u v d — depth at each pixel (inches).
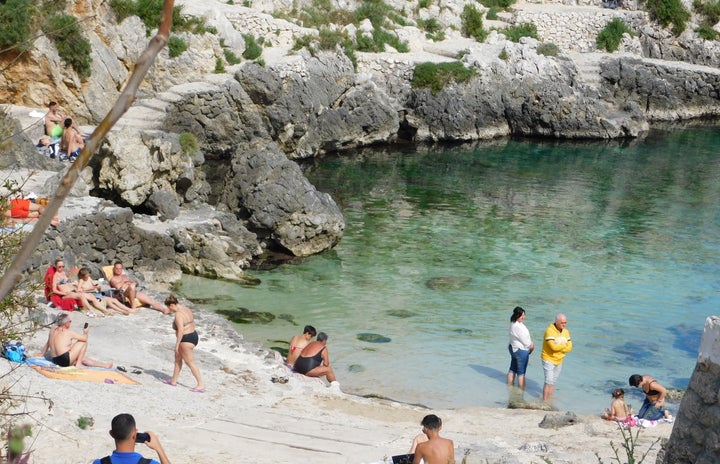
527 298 1470.2
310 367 1058.7
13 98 2038.6
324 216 1695.4
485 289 1512.1
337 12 2970.0
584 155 2716.5
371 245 1764.3
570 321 1364.4
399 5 3223.4
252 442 776.3
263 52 2632.9
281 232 1681.8
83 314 1165.1
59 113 1841.8
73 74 2069.4
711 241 1840.6
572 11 3486.7
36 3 1921.8
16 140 1497.3
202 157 1797.5
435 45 3105.3
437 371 1152.2
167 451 715.4
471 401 1063.6
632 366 1193.4
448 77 2883.9
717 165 2600.9
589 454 780.0
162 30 188.9
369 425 890.7
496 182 2342.5
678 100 3366.1
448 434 869.2
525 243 1797.5
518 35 3299.7
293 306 1397.6
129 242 1475.1
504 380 1132.5
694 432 542.6
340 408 959.6
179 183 1724.9
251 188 1716.3
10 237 619.5
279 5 2874.0
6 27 1937.7
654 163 2615.7
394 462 680.4
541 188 2283.5
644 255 1732.3
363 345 1236.5
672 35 3590.1
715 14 3619.6
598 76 3238.2
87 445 692.7
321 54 2682.1
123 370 951.6
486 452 780.6
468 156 2669.8
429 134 2874.0
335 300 1433.3
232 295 1439.5
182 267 1537.9
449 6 3299.7
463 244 1784.0
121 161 1622.8
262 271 1584.6
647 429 923.4
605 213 2048.5
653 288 1537.9
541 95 2977.4
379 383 1104.8
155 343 1101.7
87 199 1498.5
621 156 2709.2
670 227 1941.4
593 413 1032.8
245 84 2459.4
